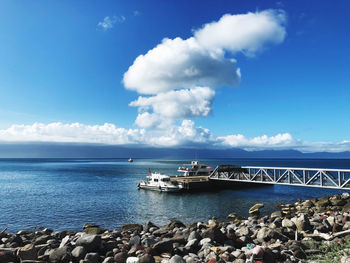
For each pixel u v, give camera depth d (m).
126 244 13.95
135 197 44.00
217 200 41.41
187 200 41.44
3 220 28.92
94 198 42.97
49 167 160.00
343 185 31.61
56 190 52.16
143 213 32.12
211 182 52.31
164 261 11.22
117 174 96.25
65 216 30.58
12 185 60.91
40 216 30.59
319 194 47.03
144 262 10.75
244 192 49.50
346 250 10.96
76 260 11.63
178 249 12.95
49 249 12.97
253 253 11.02
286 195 46.16
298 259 11.29
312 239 13.96
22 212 32.66
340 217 18.91
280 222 19.67
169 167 151.88
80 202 39.41
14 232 24.53
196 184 50.25
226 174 52.00
